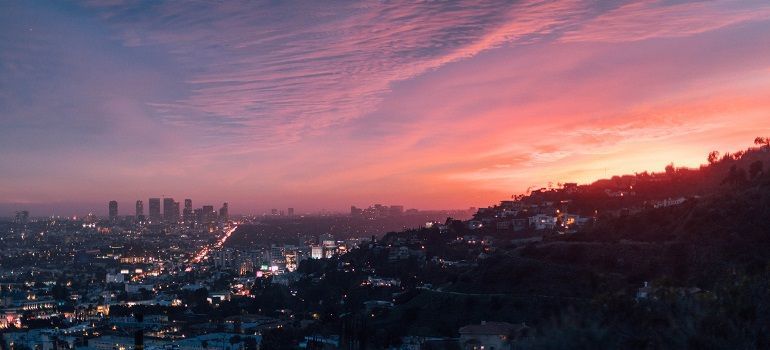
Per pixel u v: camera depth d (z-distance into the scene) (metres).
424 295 106.88
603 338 24.28
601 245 103.62
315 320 143.00
